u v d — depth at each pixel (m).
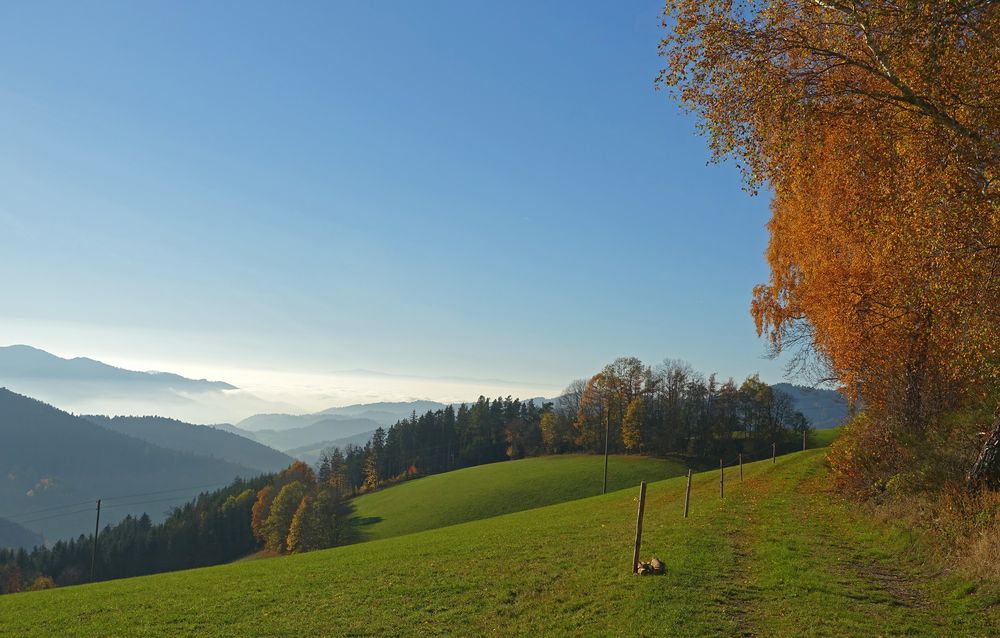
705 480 48.06
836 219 20.14
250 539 126.75
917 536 16.38
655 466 97.56
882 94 13.48
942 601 12.29
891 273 18.14
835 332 23.28
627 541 19.94
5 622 17.34
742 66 13.96
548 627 12.13
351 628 13.12
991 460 16.34
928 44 12.47
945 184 12.84
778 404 109.75
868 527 19.77
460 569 18.08
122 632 14.69
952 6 11.76
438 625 12.92
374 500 108.88
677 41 14.57
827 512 23.78
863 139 14.82
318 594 16.73
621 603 12.93
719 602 12.74
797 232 24.98
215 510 136.25
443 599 14.88
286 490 105.56
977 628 10.68
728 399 112.25
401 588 16.27
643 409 109.69
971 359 14.55
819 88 14.36
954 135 12.88
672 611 12.09
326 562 23.53
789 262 28.50
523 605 13.75
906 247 14.51
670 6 14.55
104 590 22.47
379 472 155.12
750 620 11.67
